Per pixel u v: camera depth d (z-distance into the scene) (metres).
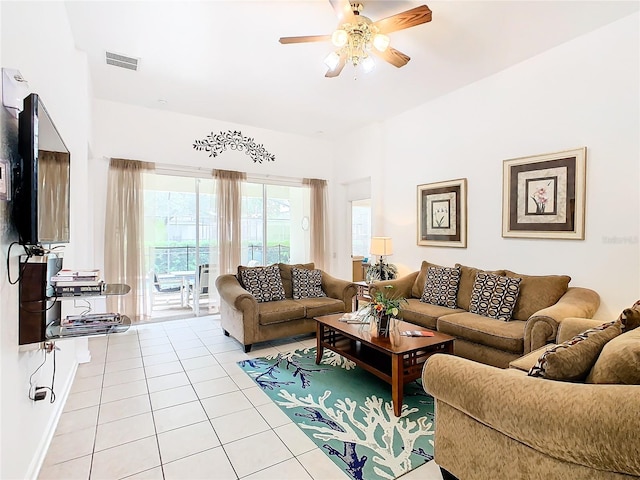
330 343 3.26
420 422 2.31
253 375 3.08
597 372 1.36
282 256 6.00
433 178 4.55
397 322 3.02
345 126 5.62
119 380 2.96
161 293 4.96
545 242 3.38
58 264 2.24
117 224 4.50
